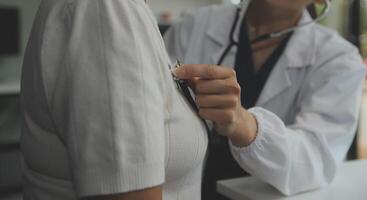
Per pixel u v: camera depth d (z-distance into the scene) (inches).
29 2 146.3
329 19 110.7
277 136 36.3
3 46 139.6
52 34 22.3
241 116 32.4
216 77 27.7
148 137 20.3
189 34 62.6
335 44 52.0
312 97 48.2
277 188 38.1
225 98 28.0
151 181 20.4
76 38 20.9
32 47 24.4
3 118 130.3
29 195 26.9
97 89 19.9
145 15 22.9
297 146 38.9
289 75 52.2
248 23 57.2
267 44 55.1
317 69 50.6
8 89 129.4
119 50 20.5
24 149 26.7
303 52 52.4
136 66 20.8
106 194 19.6
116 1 21.7
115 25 20.9
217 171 51.7
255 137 35.2
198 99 27.9
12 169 125.7
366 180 43.1
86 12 21.4
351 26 115.4
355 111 46.6
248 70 54.4
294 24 54.9
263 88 52.7
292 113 52.2
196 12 65.0
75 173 20.1
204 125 28.3
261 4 54.8
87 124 19.7
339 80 48.1
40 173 25.6
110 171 19.6
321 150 41.4
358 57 51.3
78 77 20.1
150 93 21.0
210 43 59.1
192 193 28.5
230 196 40.1
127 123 19.9
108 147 19.5
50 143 24.0
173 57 61.0
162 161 21.3
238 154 36.0
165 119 23.8
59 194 24.5
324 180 41.2
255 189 39.6
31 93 24.4
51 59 22.1
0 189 123.5
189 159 26.0
